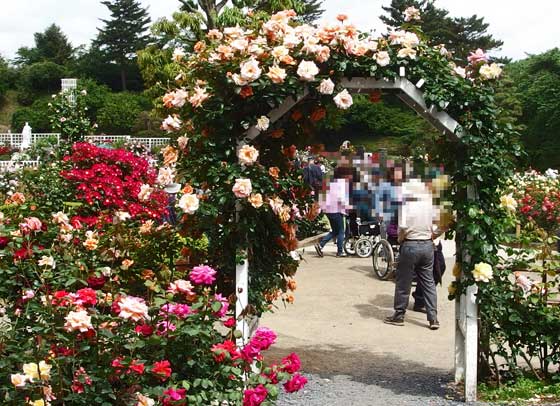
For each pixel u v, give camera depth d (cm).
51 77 6700
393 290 1050
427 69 534
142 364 353
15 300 442
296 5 2056
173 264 562
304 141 578
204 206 524
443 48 550
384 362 668
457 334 586
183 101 524
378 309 925
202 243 568
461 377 586
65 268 448
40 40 7831
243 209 535
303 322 848
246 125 525
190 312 390
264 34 543
